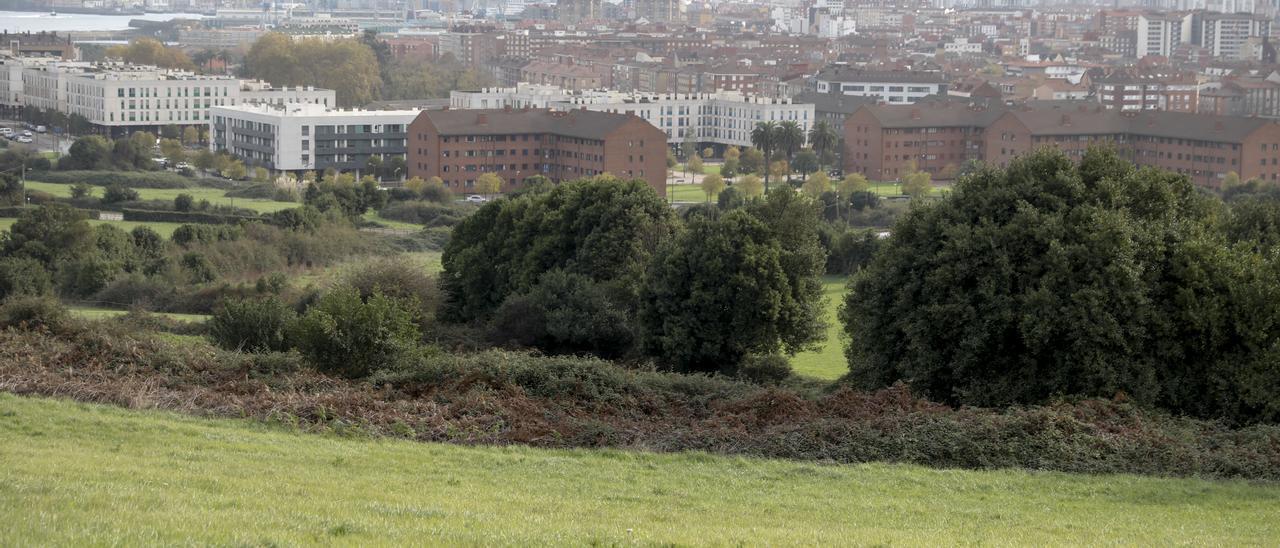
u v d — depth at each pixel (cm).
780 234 17312
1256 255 12238
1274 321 11425
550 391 11119
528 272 19662
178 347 12206
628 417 10694
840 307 15300
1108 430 9781
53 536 5194
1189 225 12644
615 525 6525
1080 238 12081
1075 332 11494
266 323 14438
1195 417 11519
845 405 10519
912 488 8281
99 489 6412
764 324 16288
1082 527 7306
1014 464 9181
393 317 12356
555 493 7581
